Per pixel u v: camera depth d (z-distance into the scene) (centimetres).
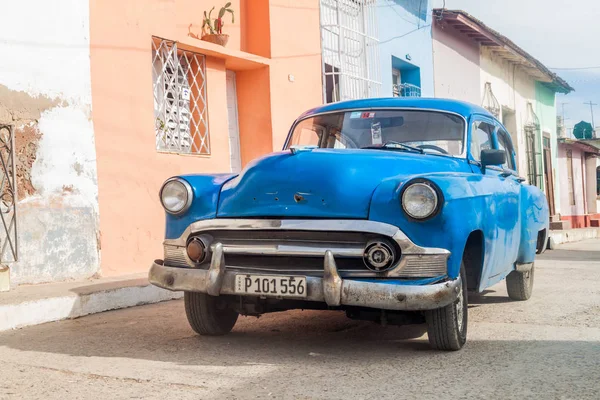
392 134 547
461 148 535
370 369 415
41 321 610
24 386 387
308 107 1220
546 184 2612
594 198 3225
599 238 2414
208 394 363
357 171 445
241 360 441
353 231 421
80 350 482
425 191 417
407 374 402
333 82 1275
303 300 455
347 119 567
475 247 488
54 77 775
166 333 540
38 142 756
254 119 1134
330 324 571
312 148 477
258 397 357
